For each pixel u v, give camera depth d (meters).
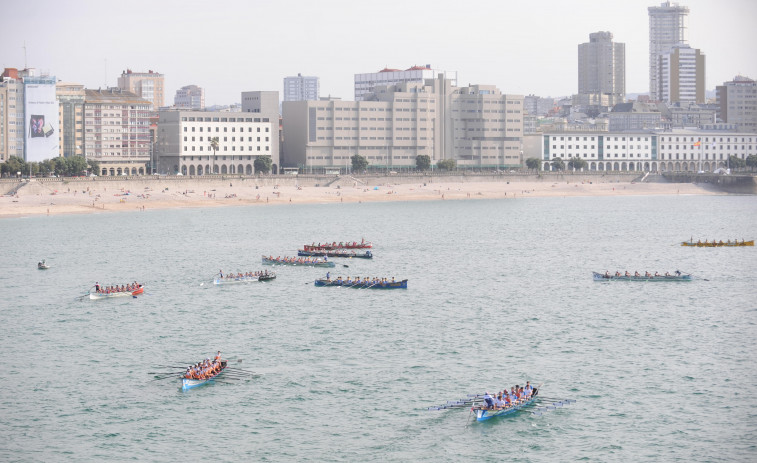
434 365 154.25
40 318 190.62
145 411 134.00
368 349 164.50
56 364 155.88
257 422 130.00
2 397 139.25
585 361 156.50
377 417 131.50
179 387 143.62
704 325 183.25
